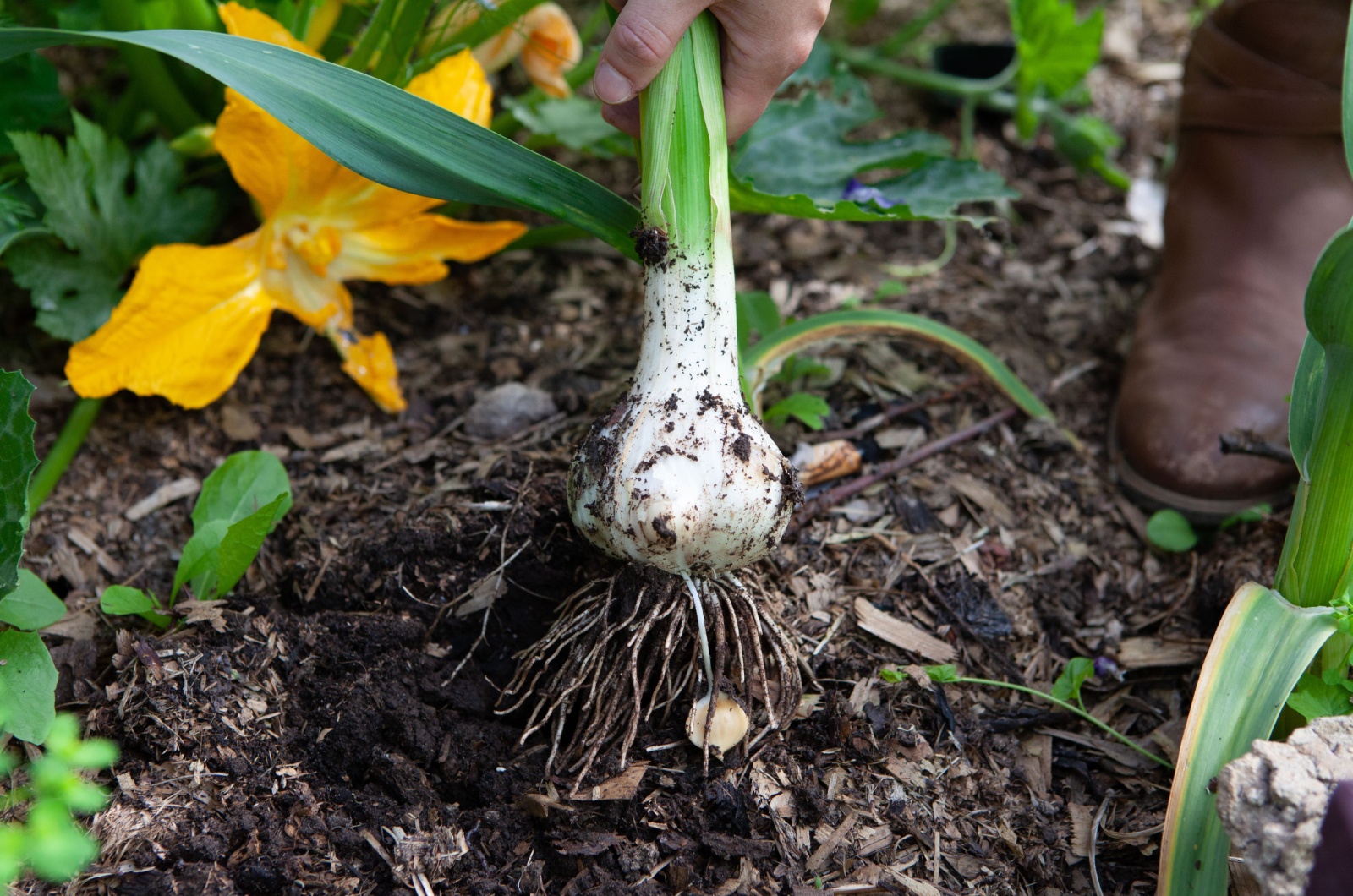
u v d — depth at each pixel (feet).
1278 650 1.72
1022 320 2.54
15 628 1.91
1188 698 1.99
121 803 1.71
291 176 2.09
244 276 2.14
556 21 2.41
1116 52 3.35
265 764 1.78
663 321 1.75
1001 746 1.92
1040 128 3.08
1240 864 1.69
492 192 1.78
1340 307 1.61
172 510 2.14
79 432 2.15
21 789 1.73
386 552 1.99
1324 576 1.75
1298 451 1.75
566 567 1.97
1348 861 1.54
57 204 2.13
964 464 2.27
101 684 1.87
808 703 1.90
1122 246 2.72
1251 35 2.27
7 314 2.34
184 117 2.36
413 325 2.46
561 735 1.84
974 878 1.78
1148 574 2.16
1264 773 1.60
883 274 2.62
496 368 2.37
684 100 1.70
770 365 2.17
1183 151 2.43
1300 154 2.30
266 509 1.86
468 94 2.09
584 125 2.41
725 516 1.71
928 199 2.29
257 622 1.90
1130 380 2.33
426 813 1.77
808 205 2.04
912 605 2.05
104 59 2.78
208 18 2.24
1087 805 1.87
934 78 3.03
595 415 2.24
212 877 1.67
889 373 2.40
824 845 1.78
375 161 1.78
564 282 2.56
